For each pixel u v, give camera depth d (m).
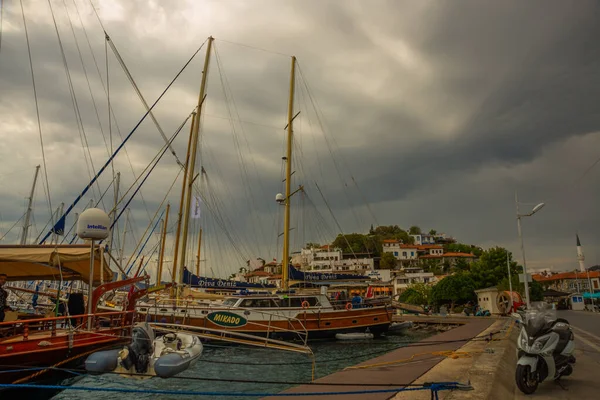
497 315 47.69
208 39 34.12
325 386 9.18
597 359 12.35
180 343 11.59
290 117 38.69
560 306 80.00
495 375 9.12
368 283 33.78
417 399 7.54
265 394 8.40
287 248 34.38
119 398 13.52
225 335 25.91
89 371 9.83
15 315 11.37
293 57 40.62
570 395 8.09
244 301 28.00
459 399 7.20
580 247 109.44
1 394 9.48
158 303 28.33
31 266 13.17
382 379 9.77
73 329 10.88
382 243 123.75
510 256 63.31
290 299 29.23
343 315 30.16
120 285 13.23
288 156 37.78
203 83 33.06
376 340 30.42
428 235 148.12
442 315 47.31
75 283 29.30
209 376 17.53
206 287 29.77
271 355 23.05
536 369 8.30
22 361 9.57
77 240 34.31
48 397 10.84
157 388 14.94
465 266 110.31
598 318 38.22
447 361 12.17
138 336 10.31
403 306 47.91
